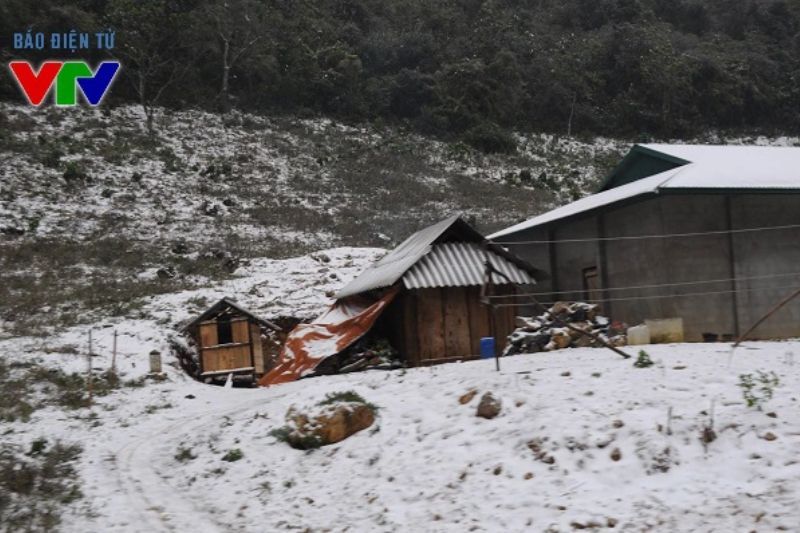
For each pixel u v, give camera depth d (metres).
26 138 46.75
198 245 37.09
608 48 77.25
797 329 17.56
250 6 66.62
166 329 25.08
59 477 11.49
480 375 11.97
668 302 17.84
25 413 16.30
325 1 76.25
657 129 73.00
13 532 8.92
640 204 18.72
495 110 68.38
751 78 76.75
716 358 11.65
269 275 32.53
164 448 13.16
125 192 43.16
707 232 17.75
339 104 64.38
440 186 51.69
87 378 19.78
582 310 17.39
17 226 36.28
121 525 9.05
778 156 21.16
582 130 71.94
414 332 18.75
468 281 18.73
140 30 56.84
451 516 7.79
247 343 22.69
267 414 12.90
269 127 58.47
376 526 8.02
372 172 52.91
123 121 53.03
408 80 67.19
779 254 17.67
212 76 62.41
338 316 21.39
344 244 39.19
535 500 7.63
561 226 21.59
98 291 29.33
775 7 87.69
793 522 6.23
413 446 9.76
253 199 45.44
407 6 81.19
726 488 7.13
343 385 13.02
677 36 82.44
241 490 10.12
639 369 10.90
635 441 8.23
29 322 25.09
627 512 7.02
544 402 9.77
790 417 8.26
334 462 10.12
